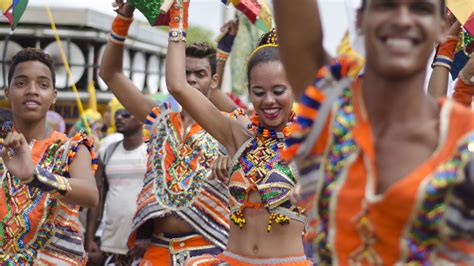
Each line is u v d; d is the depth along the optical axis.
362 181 2.78
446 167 2.67
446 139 2.71
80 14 11.71
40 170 4.86
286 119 4.86
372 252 2.79
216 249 6.09
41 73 5.38
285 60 3.23
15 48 11.79
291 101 4.83
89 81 12.06
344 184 2.81
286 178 4.80
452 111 2.75
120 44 6.00
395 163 2.79
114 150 8.62
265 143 4.89
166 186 6.16
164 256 6.17
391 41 2.78
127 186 8.42
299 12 3.14
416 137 2.79
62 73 11.98
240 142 4.94
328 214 2.88
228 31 6.55
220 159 5.05
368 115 2.87
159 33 13.78
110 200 8.45
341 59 2.97
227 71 10.29
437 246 2.74
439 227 2.70
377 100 2.85
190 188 6.12
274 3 3.18
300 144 2.97
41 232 5.29
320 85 2.93
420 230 2.71
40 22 11.76
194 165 6.16
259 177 4.84
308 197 2.95
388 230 2.74
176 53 4.91
